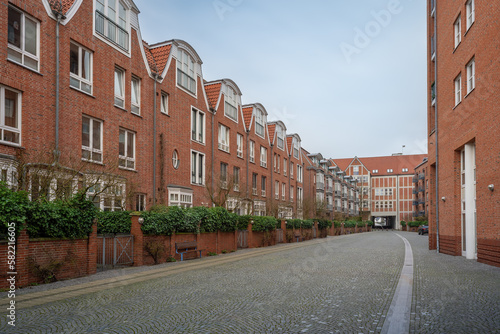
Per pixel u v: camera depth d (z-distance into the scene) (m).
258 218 26.03
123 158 18.50
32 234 9.81
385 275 11.80
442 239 20.41
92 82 16.50
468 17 16.53
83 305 7.66
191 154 24.42
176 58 23.08
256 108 36.34
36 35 13.90
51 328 5.99
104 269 12.96
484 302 7.70
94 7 16.66
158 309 7.32
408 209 98.94
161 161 21.02
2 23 12.34
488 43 13.89
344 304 7.74
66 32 15.09
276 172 40.91
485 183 14.35
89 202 11.79
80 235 11.39
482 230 14.80
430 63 23.81
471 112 15.76
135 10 19.59
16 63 12.80
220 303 7.86
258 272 12.73
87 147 16.20
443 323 6.24
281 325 6.22
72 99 15.29
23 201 9.43
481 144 14.70
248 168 33.16
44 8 14.05
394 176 101.19
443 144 20.20
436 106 21.27
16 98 13.06
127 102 18.73
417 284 10.02
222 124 28.98
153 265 14.62
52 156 12.98
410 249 23.50
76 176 13.77
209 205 26.20
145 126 19.98
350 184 88.81
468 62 16.28
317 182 59.78
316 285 10.03
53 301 8.02
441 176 20.64
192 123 24.94
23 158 12.36
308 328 6.05
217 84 28.98
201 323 6.33
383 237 44.19
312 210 47.78
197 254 18.28
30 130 13.28
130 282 10.58
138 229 14.27
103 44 17.17
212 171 25.48
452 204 18.64
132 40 19.30
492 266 13.73
